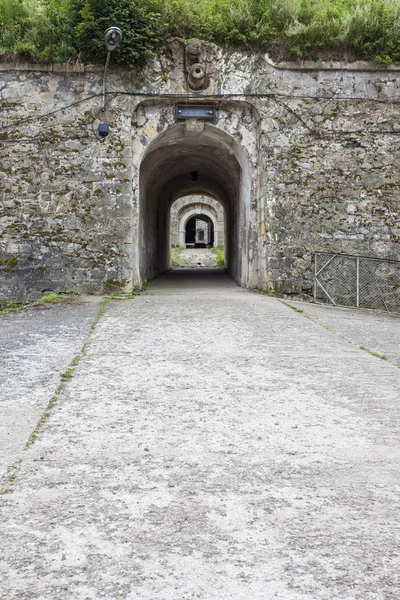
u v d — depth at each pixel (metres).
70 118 11.05
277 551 2.24
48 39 11.06
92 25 10.55
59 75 11.05
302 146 11.28
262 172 11.37
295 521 2.48
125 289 11.02
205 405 4.14
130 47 10.67
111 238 11.03
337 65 11.27
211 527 2.42
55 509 2.58
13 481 2.86
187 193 24.55
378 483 2.88
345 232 11.30
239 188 13.92
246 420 3.83
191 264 29.75
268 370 5.18
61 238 11.02
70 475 2.94
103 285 11.00
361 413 4.00
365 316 9.77
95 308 9.09
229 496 2.71
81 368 5.13
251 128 11.53
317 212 11.27
